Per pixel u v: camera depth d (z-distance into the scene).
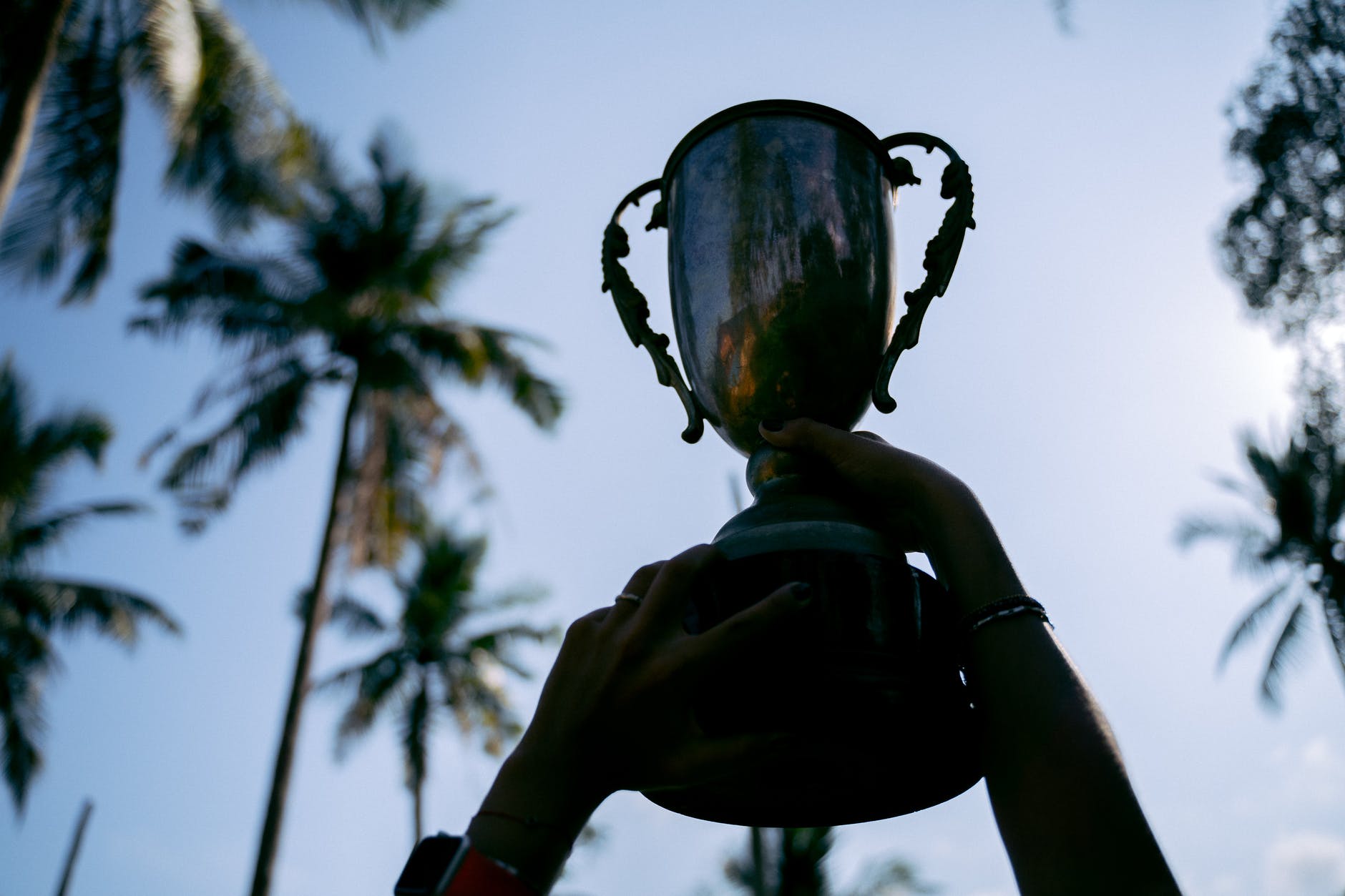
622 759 0.73
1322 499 18.69
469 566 21.30
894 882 13.80
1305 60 9.37
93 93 10.51
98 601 18.91
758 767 0.79
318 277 15.10
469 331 16.03
